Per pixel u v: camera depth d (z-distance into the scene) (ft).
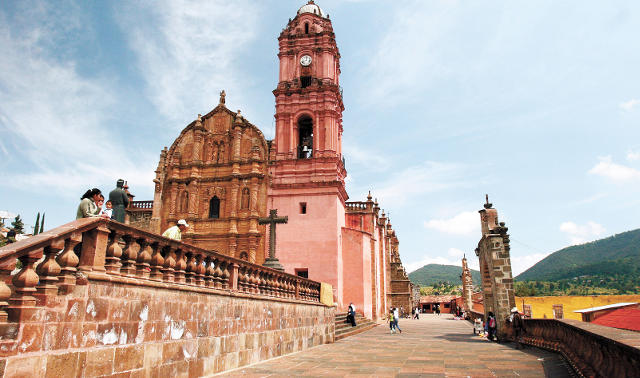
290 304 59.11
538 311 144.56
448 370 41.68
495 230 82.99
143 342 28.25
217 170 123.95
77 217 30.45
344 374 39.37
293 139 126.41
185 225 42.04
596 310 100.73
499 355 53.88
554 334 52.06
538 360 48.14
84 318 23.22
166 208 123.34
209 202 121.90
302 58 133.90
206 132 127.24
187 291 34.09
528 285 601.21
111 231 26.27
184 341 33.27
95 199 32.14
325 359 50.60
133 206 129.49
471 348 63.82
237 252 116.57
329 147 123.75
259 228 118.21
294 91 129.59
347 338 85.20
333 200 119.34
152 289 29.55
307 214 119.24
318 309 71.72
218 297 39.27
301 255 116.57
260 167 123.34
